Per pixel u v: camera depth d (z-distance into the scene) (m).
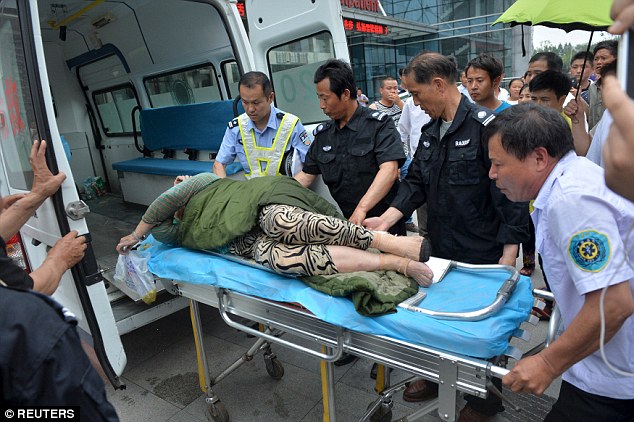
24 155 2.19
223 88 3.90
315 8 2.83
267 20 3.17
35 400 0.80
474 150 1.95
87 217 4.63
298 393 2.59
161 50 4.12
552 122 1.21
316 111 3.19
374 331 1.48
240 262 2.00
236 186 2.23
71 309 2.43
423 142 2.18
